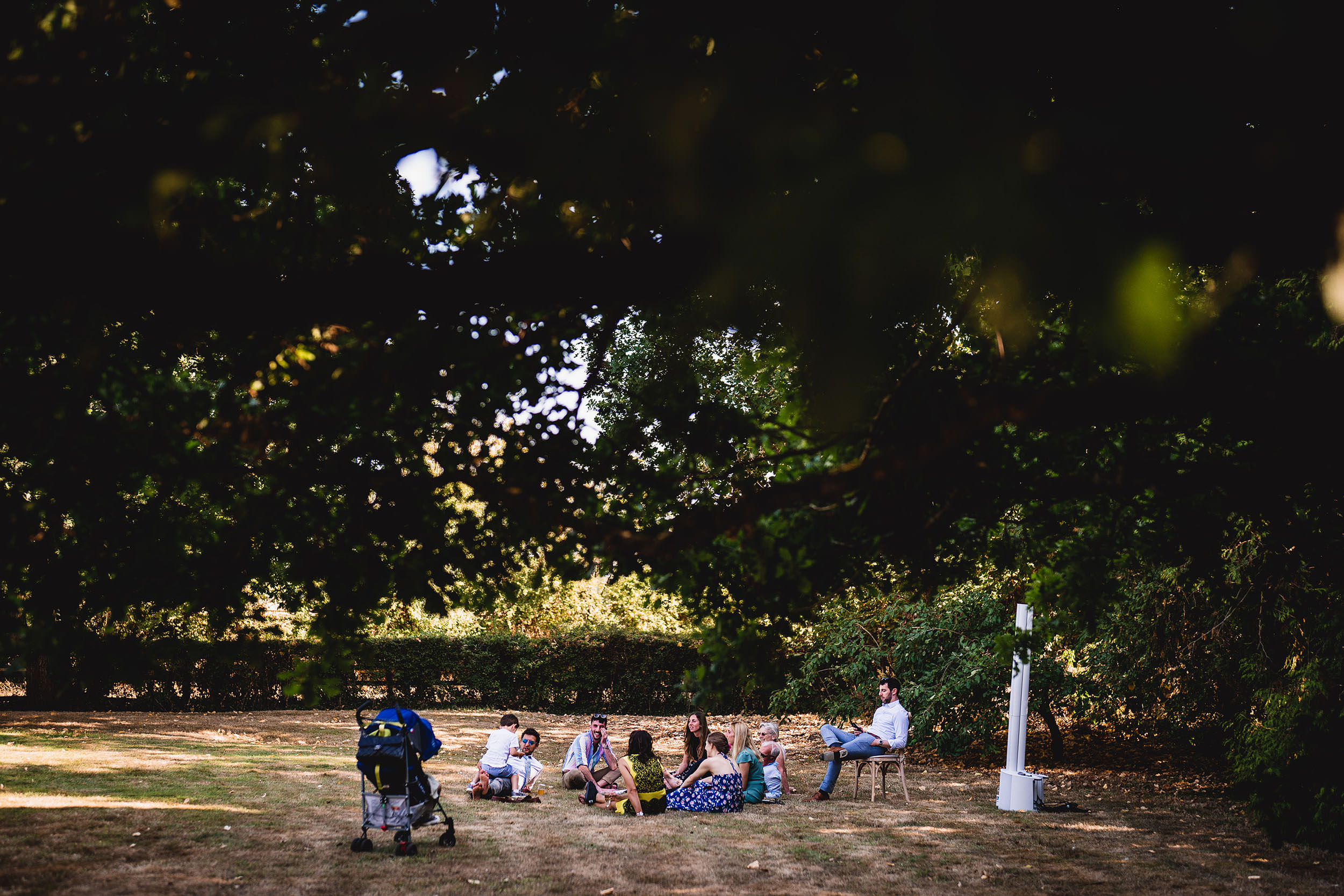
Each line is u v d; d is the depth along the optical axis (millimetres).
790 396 3754
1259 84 1994
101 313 3643
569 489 4258
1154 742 15289
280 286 2943
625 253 2994
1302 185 2010
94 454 3951
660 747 15484
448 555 4332
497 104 2549
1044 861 7715
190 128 2592
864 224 1691
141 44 3219
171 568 4176
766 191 1923
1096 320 1902
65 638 3830
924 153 1657
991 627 12750
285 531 4387
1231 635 10148
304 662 4555
